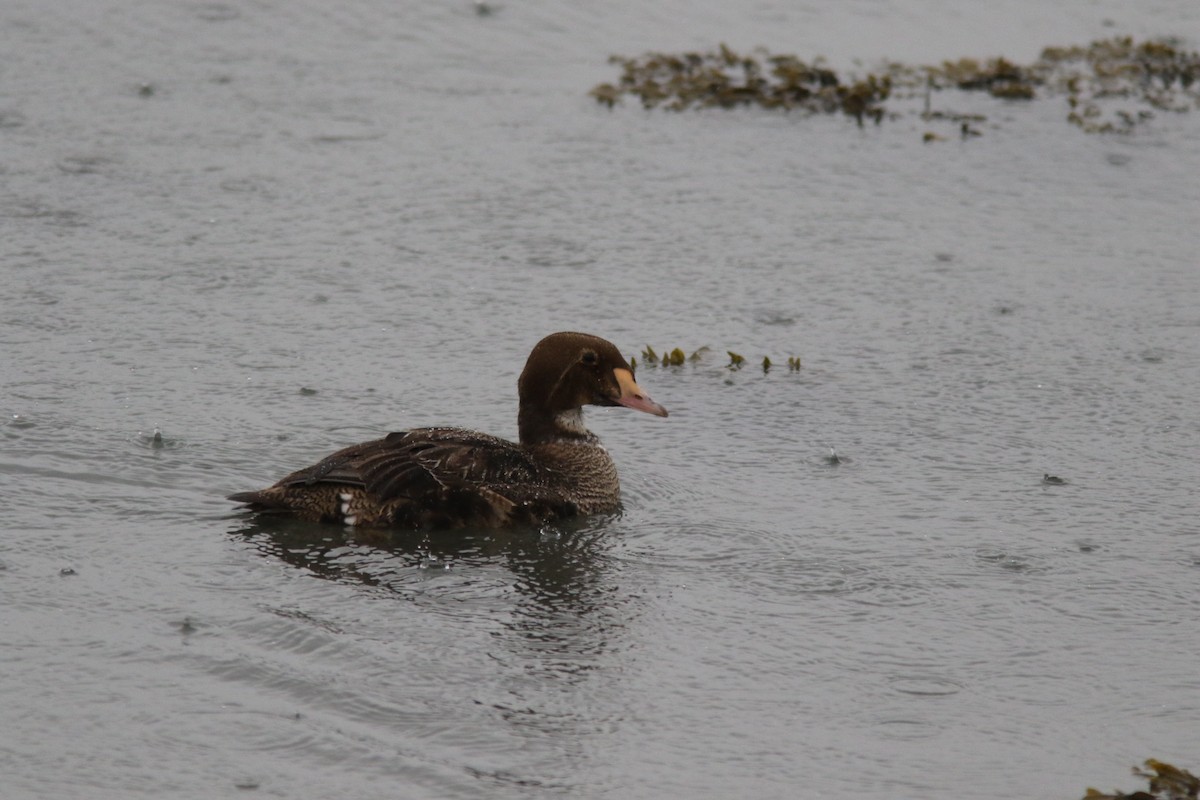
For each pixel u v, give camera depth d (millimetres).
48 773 8523
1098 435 13766
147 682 9438
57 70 23047
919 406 14383
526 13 26312
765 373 15109
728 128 22109
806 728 9242
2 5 25438
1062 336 15961
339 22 25609
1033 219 19062
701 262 17750
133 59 23672
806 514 12234
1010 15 26984
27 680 9383
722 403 14469
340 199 19234
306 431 13453
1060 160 20984
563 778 8664
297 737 8938
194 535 11516
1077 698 9625
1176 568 11352
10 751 8688
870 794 8586
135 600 10453
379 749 8859
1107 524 12055
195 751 8766
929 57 25016
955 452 13422
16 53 23578
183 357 14922
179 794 8383
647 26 25984
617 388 12531
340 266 17359
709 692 9617
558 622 10453
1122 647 10250
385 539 11594
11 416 13320
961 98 23391
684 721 9289
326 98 22578
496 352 15383
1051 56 24922
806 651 10148
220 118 21656
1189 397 14562
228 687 9422
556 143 21297
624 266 17594
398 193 19484
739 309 16609
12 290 16312
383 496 11625
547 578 11102
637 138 21594
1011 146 21469
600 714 9328
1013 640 10320
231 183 19578
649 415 14281
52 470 12398
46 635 9914
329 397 14195
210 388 14250
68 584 10625
